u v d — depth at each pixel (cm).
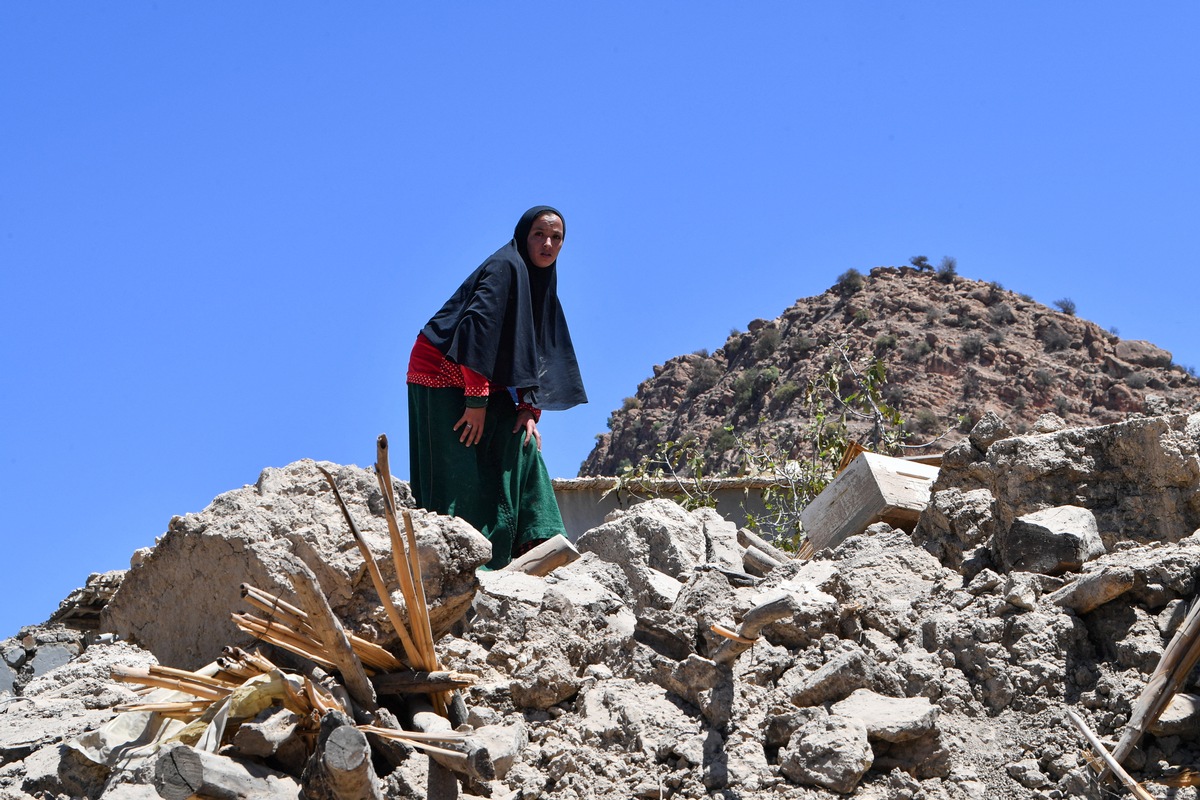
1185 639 491
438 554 582
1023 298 6397
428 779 493
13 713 575
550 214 861
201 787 457
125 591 632
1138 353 6041
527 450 838
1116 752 490
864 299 6384
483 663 586
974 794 492
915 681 541
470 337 802
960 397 5744
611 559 734
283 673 505
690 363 6656
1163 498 607
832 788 489
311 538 585
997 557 611
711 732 523
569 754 513
